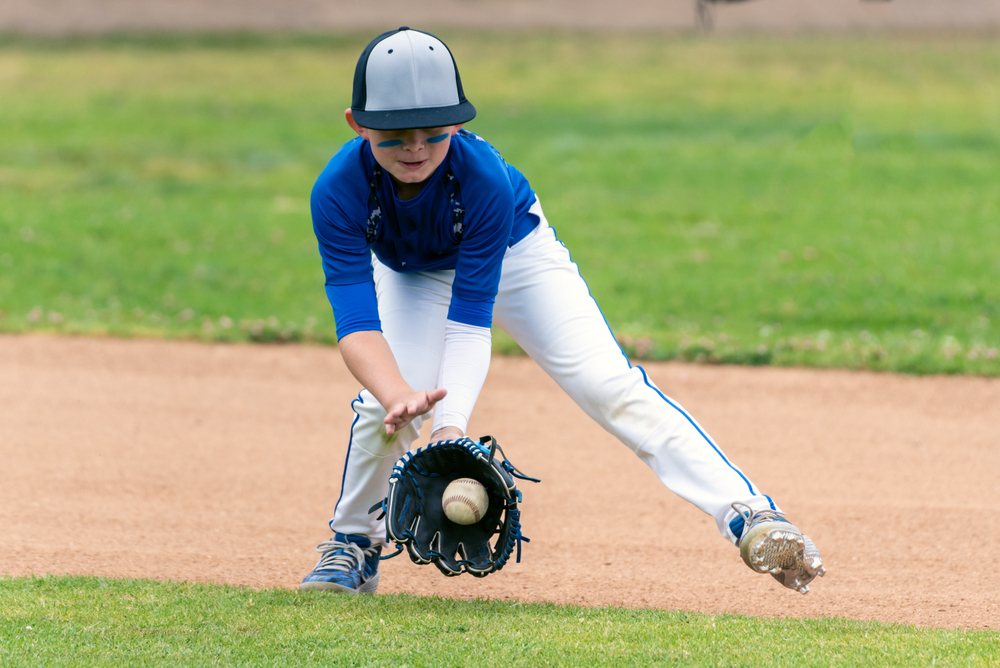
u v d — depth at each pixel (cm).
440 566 1182
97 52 9450
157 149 5959
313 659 1069
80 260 3684
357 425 1299
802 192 4972
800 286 3438
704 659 1072
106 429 2214
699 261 3769
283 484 1928
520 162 5634
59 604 1238
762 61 9212
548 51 9925
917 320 3080
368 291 1209
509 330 1320
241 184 5128
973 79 7969
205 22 10956
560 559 1605
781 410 2384
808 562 1147
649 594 1467
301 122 6875
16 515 1734
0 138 6141
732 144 6178
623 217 4475
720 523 1207
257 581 1479
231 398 2445
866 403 2436
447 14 11725
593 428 2278
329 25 11094
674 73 8850
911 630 1215
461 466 1195
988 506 1844
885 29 9431
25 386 2491
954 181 5150
